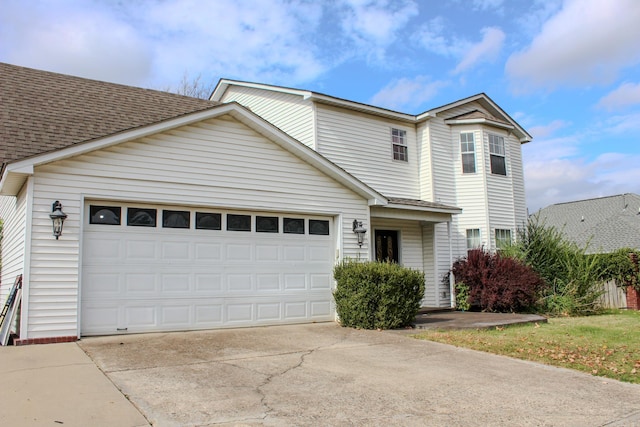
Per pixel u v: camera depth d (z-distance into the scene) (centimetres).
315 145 1427
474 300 1495
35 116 1040
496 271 1462
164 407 496
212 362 700
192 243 988
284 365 696
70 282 838
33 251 811
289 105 1537
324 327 1065
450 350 834
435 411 513
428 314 1398
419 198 1652
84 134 1030
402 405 529
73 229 849
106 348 775
